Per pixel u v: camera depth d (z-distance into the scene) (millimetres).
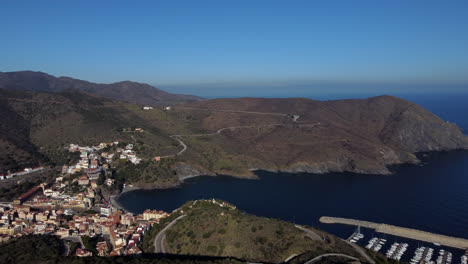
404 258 169500
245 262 135625
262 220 165250
